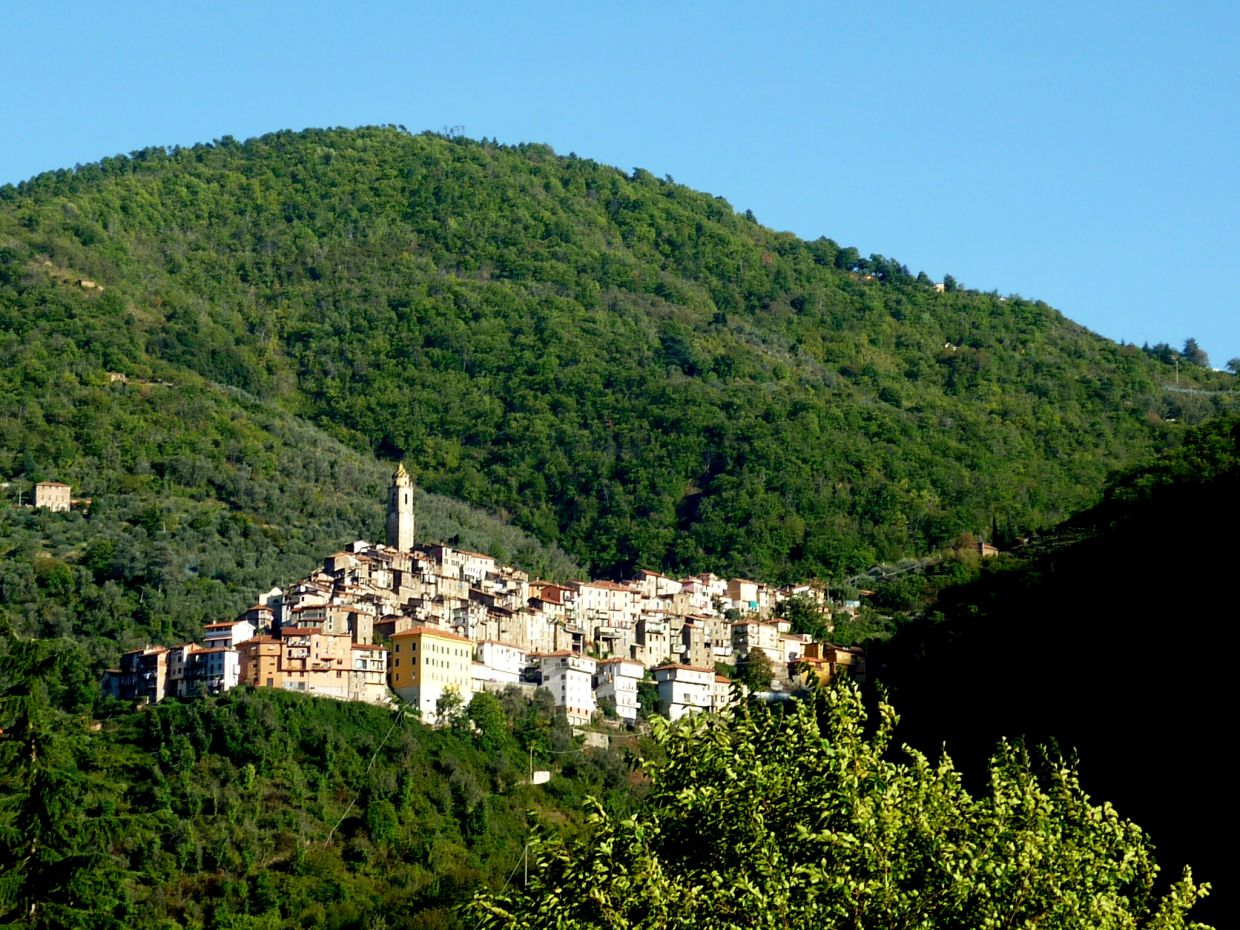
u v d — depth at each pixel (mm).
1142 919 90938
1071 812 91875
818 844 85625
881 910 82750
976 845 86562
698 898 84375
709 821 89562
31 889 101438
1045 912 84750
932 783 89625
